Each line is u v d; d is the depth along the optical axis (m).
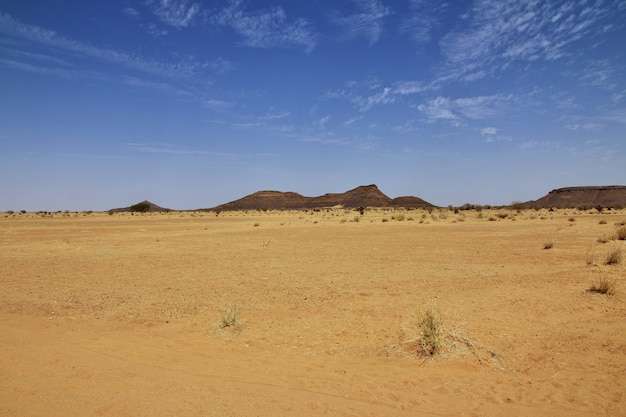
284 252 22.45
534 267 15.89
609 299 10.68
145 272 16.45
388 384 6.37
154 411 5.54
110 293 12.61
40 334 8.75
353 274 15.33
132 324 9.43
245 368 7.00
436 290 12.29
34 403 5.79
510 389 6.18
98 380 6.52
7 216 85.62
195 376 6.68
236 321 9.38
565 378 6.46
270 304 11.09
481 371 6.83
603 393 5.96
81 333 8.82
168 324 9.41
